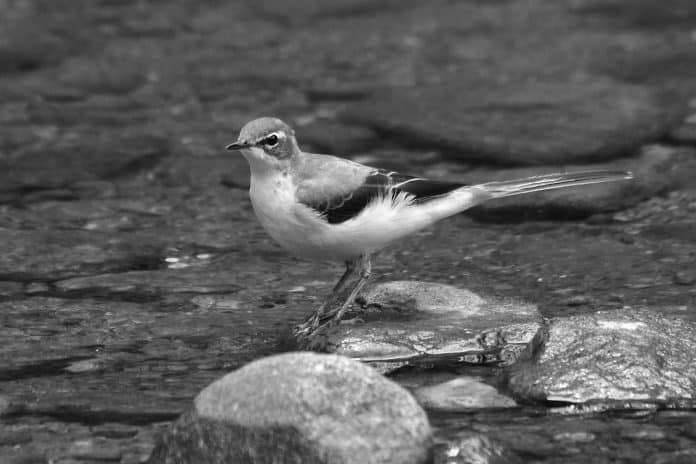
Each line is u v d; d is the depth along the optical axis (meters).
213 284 13.12
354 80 22.02
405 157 17.72
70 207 16.00
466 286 12.92
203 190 16.81
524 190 12.47
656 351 9.59
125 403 9.62
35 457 8.57
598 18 25.75
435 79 21.70
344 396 7.98
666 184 16.14
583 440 8.67
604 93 19.81
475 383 9.70
